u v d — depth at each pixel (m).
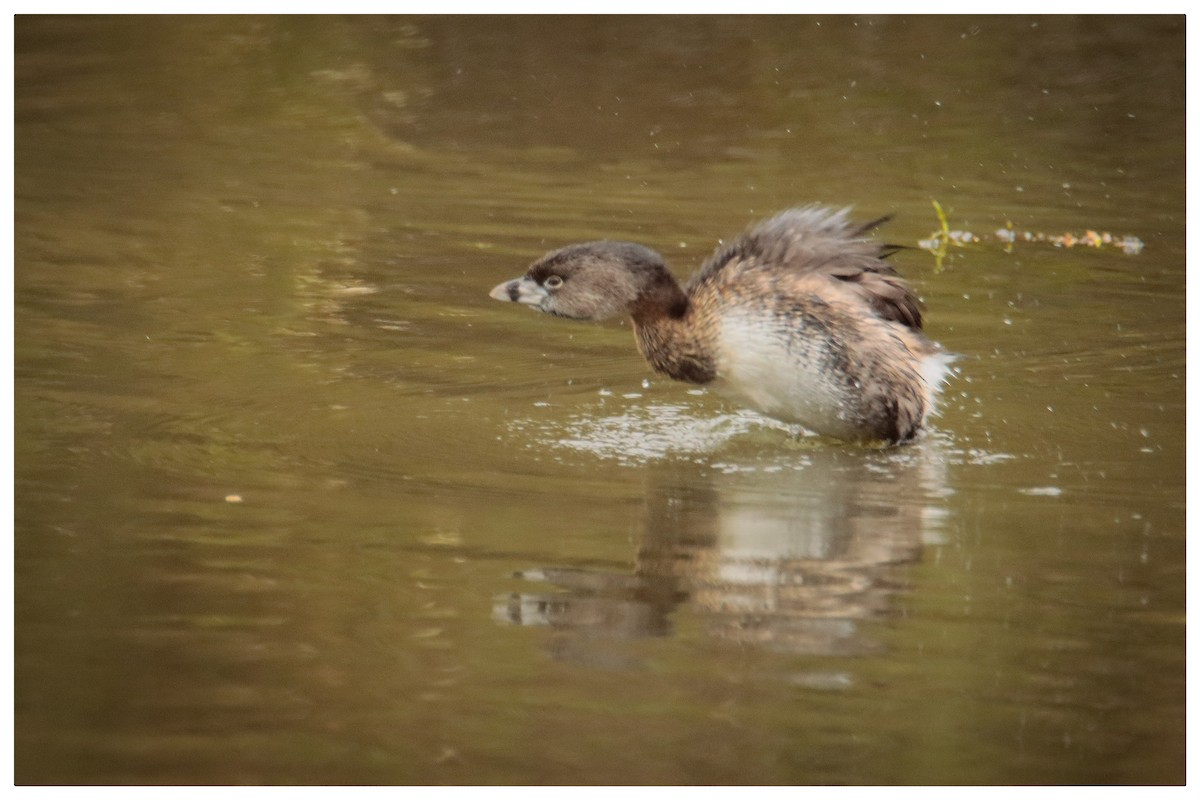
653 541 11.03
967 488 12.36
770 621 9.81
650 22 32.66
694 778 8.06
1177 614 10.02
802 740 8.45
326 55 30.50
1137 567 10.75
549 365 15.62
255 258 19.00
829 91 28.73
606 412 14.18
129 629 9.49
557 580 10.33
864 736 8.52
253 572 10.36
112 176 22.61
